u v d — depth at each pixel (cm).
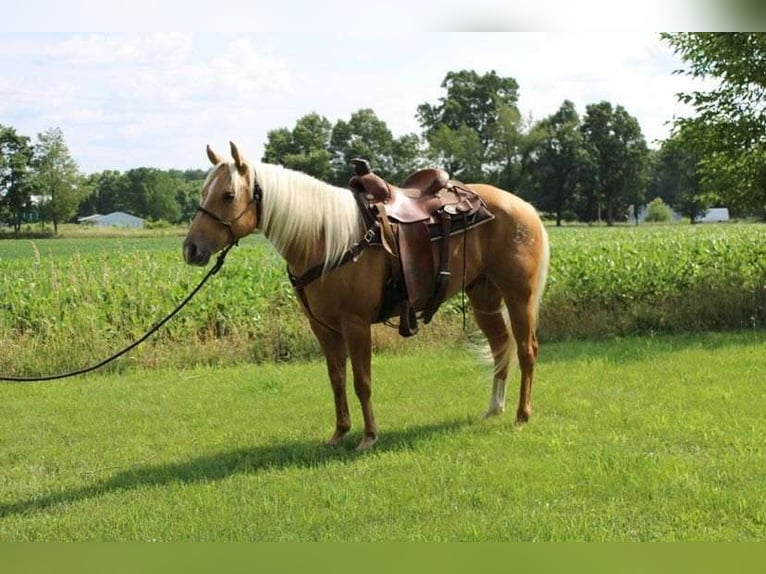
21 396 847
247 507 483
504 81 7881
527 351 645
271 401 782
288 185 551
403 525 446
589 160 6881
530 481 504
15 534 455
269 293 1233
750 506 446
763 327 1118
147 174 10012
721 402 680
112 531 456
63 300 1191
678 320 1124
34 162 7581
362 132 6400
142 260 1583
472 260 625
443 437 609
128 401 809
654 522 436
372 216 569
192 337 1066
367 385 589
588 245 1805
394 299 586
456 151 6956
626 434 600
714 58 1236
